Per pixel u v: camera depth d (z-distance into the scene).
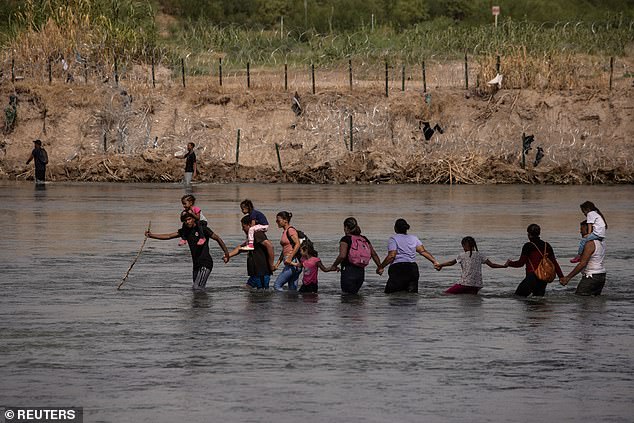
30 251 38.91
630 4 134.88
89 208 57.28
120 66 99.19
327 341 22.75
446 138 91.19
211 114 94.00
